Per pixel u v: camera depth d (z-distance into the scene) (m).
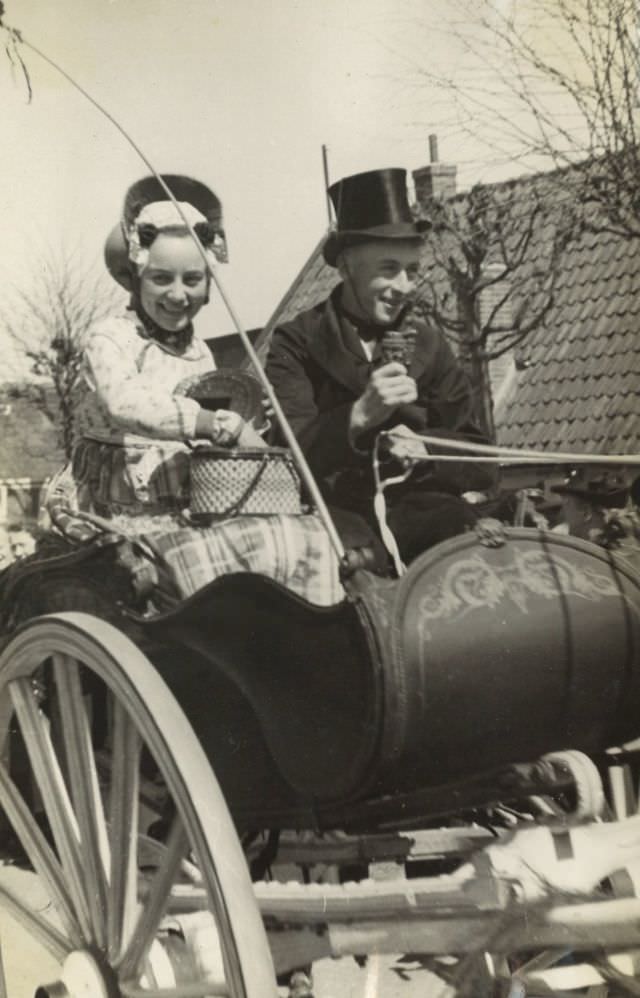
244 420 4.05
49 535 4.50
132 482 4.22
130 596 4.02
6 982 4.57
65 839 4.00
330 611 3.54
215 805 3.49
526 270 4.24
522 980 3.83
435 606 3.57
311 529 3.94
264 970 3.37
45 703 4.49
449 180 4.30
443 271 4.20
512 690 3.63
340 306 4.11
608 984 3.89
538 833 3.72
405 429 3.97
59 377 4.69
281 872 4.12
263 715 3.77
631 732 3.90
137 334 4.23
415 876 4.27
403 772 3.57
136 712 3.65
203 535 3.97
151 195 4.28
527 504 4.08
